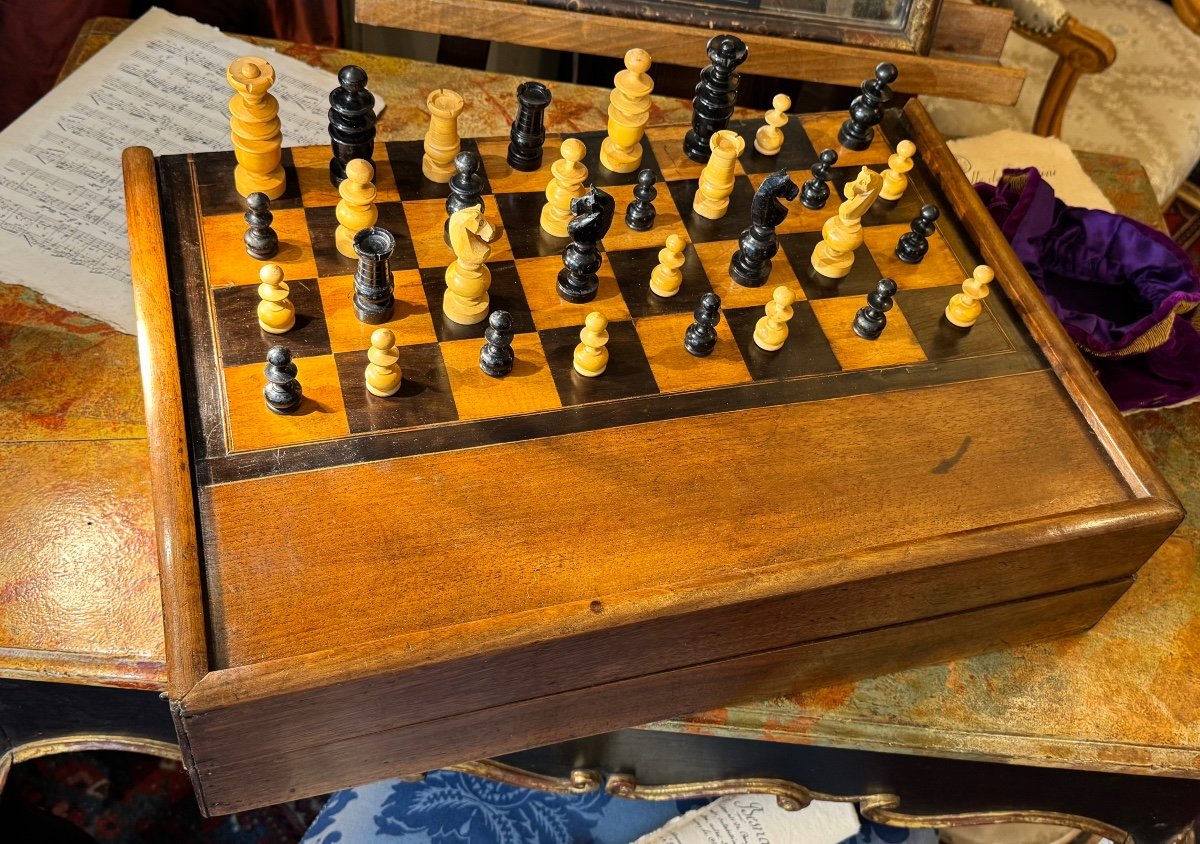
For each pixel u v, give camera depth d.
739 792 1.69
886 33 1.96
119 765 2.24
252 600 1.17
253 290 1.41
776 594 1.24
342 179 1.55
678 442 1.36
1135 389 1.78
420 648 1.14
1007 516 1.37
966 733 1.51
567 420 1.36
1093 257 1.91
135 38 2.05
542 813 1.84
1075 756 1.51
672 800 1.88
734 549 1.28
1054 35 2.31
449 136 1.54
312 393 1.33
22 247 1.71
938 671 1.56
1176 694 1.57
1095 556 1.40
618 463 1.33
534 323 1.45
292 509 1.23
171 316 1.35
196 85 2.00
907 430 1.42
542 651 1.20
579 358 1.39
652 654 1.29
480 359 1.39
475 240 1.35
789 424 1.40
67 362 1.61
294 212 1.51
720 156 1.55
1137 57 2.78
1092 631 1.61
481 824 1.82
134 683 1.37
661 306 1.50
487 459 1.31
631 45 1.95
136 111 1.94
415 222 1.53
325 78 2.05
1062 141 2.47
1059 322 1.56
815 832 1.81
